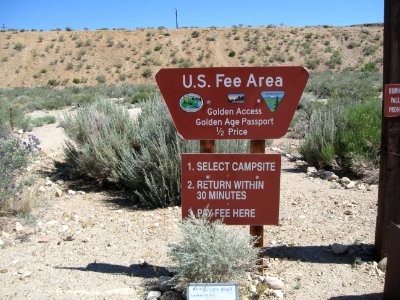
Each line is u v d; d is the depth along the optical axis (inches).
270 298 104.0
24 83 1849.2
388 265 99.1
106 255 129.5
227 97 111.1
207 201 114.2
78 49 2042.3
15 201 162.9
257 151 113.3
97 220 160.1
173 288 105.7
